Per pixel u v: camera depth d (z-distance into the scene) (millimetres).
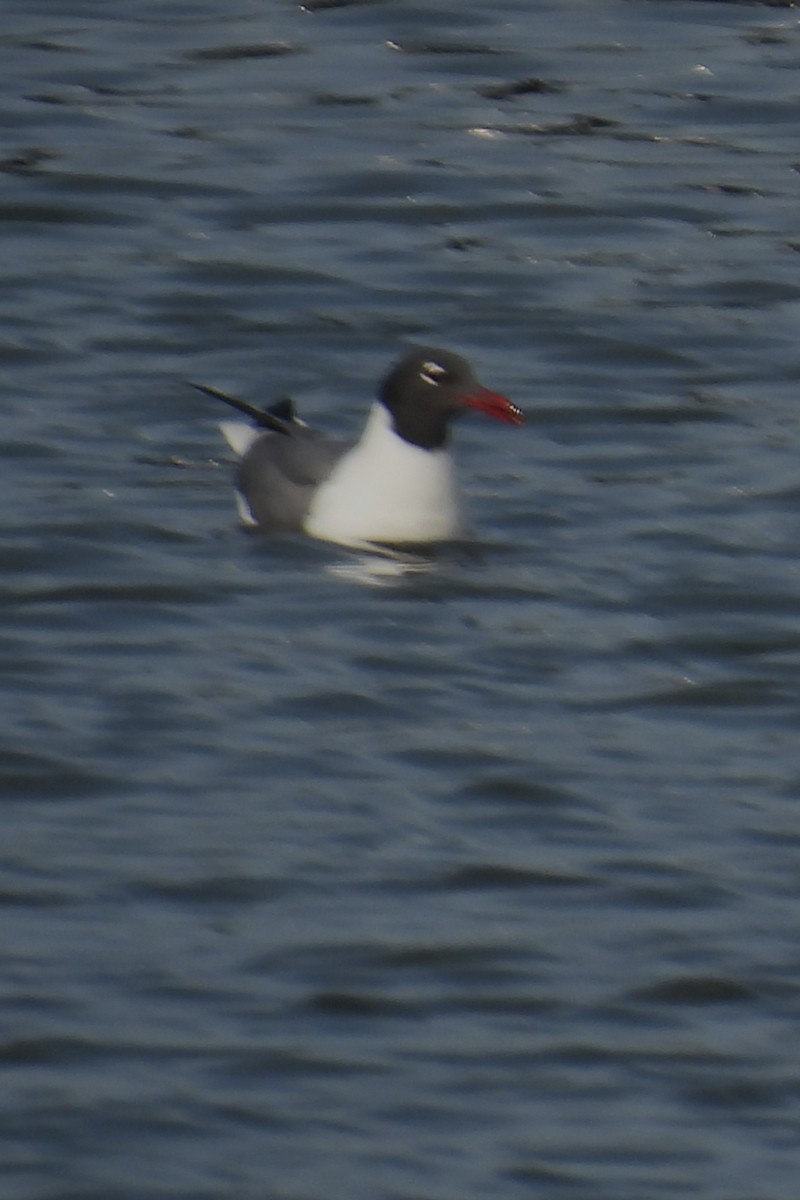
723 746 15008
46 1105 11523
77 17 29906
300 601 16875
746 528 18156
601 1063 11984
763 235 24344
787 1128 11562
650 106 27547
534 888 13414
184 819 14008
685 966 12734
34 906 13094
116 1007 12258
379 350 21750
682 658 16172
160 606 16766
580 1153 11328
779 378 21172
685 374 21250
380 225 24609
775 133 26984
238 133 26641
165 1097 11625
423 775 14570
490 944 12867
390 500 17812
